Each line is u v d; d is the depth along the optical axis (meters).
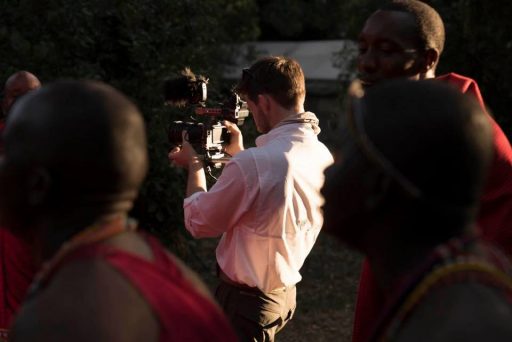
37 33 5.75
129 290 1.28
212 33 6.75
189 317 1.35
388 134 1.33
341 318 5.91
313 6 16.81
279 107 3.07
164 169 5.80
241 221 3.00
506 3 6.87
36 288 1.33
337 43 14.96
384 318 1.31
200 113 3.27
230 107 3.25
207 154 3.20
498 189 2.46
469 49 7.68
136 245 1.40
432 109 1.31
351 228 1.47
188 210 3.09
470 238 1.32
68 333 1.20
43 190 1.33
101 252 1.31
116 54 6.12
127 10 5.84
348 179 1.44
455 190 1.31
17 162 1.33
